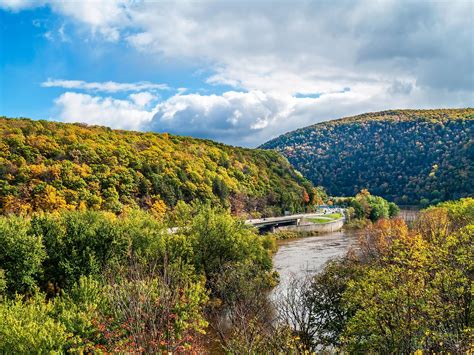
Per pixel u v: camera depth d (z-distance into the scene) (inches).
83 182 2664.9
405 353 572.4
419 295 608.7
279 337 665.6
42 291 1179.3
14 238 1122.7
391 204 5482.3
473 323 602.5
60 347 635.5
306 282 1219.9
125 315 546.6
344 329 796.6
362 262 1321.4
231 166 4702.3
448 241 733.9
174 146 4461.1
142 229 1485.0
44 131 3211.1
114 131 4350.4
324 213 4918.8
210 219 1615.4
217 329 990.4
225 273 1310.3
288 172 5826.8
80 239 1270.9
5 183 2338.8
